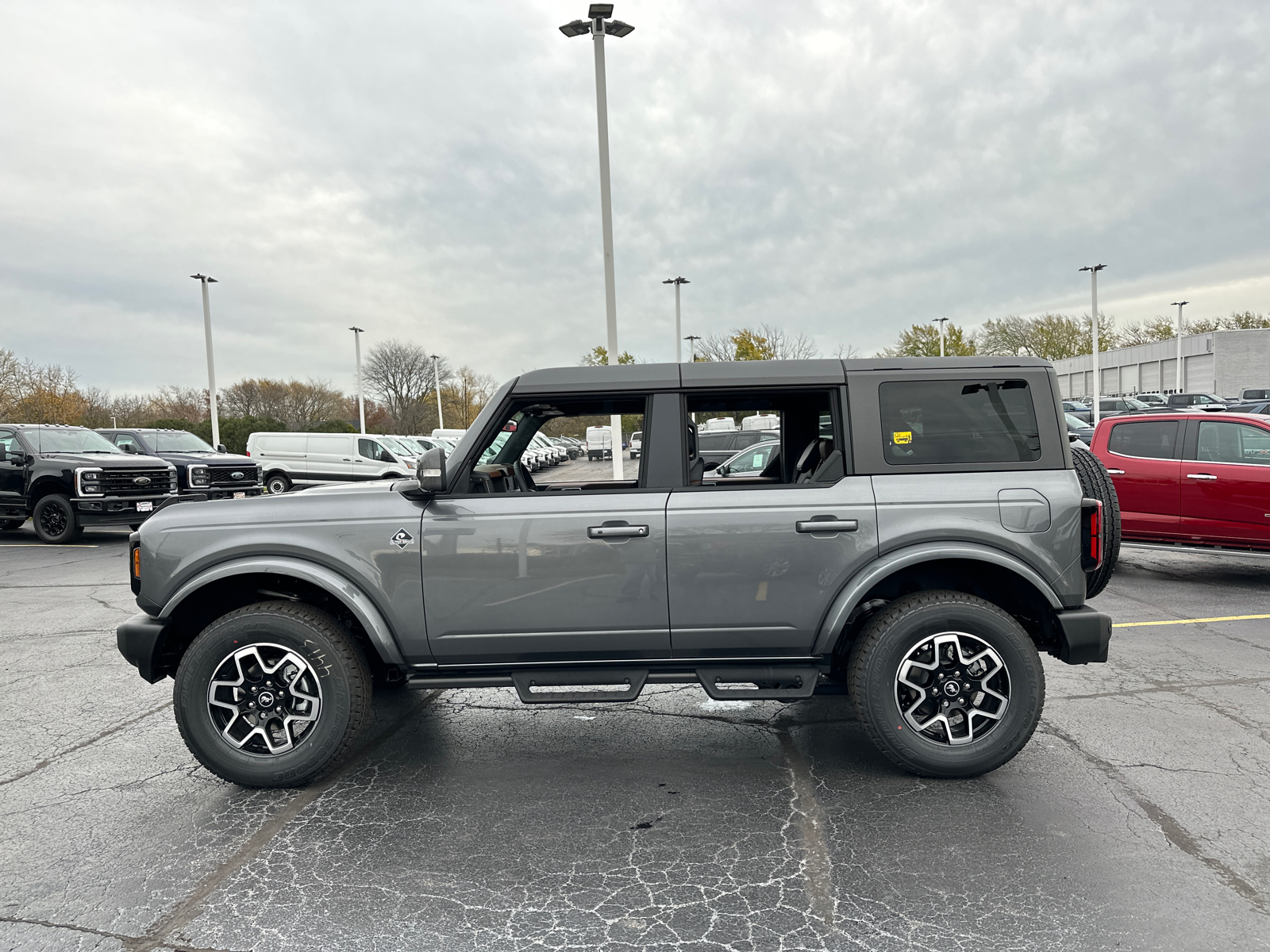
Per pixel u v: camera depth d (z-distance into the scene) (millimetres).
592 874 2875
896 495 3584
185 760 4059
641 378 3744
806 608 3598
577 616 3613
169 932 2555
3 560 11555
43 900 2750
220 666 3607
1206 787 3508
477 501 3652
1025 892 2705
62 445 13938
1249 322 64438
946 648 3609
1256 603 7316
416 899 2729
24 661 6016
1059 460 3629
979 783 3588
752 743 4180
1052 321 74562
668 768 3857
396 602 3623
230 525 3672
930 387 3691
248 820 3355
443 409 74875
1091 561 3574
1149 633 6203
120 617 7582
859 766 3826
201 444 18844
